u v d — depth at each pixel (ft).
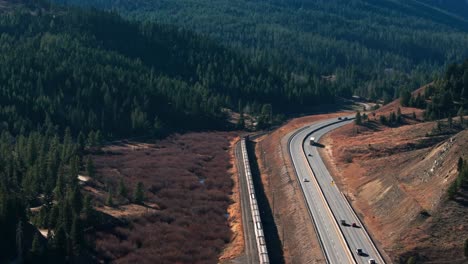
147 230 312.50
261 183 418.72
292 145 488.02
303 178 397.80
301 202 349.41
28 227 279.69
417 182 329.52
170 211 346.95
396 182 339.57
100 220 306.35
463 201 280.31
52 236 272.10
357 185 378.53
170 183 402.52
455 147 324.19
